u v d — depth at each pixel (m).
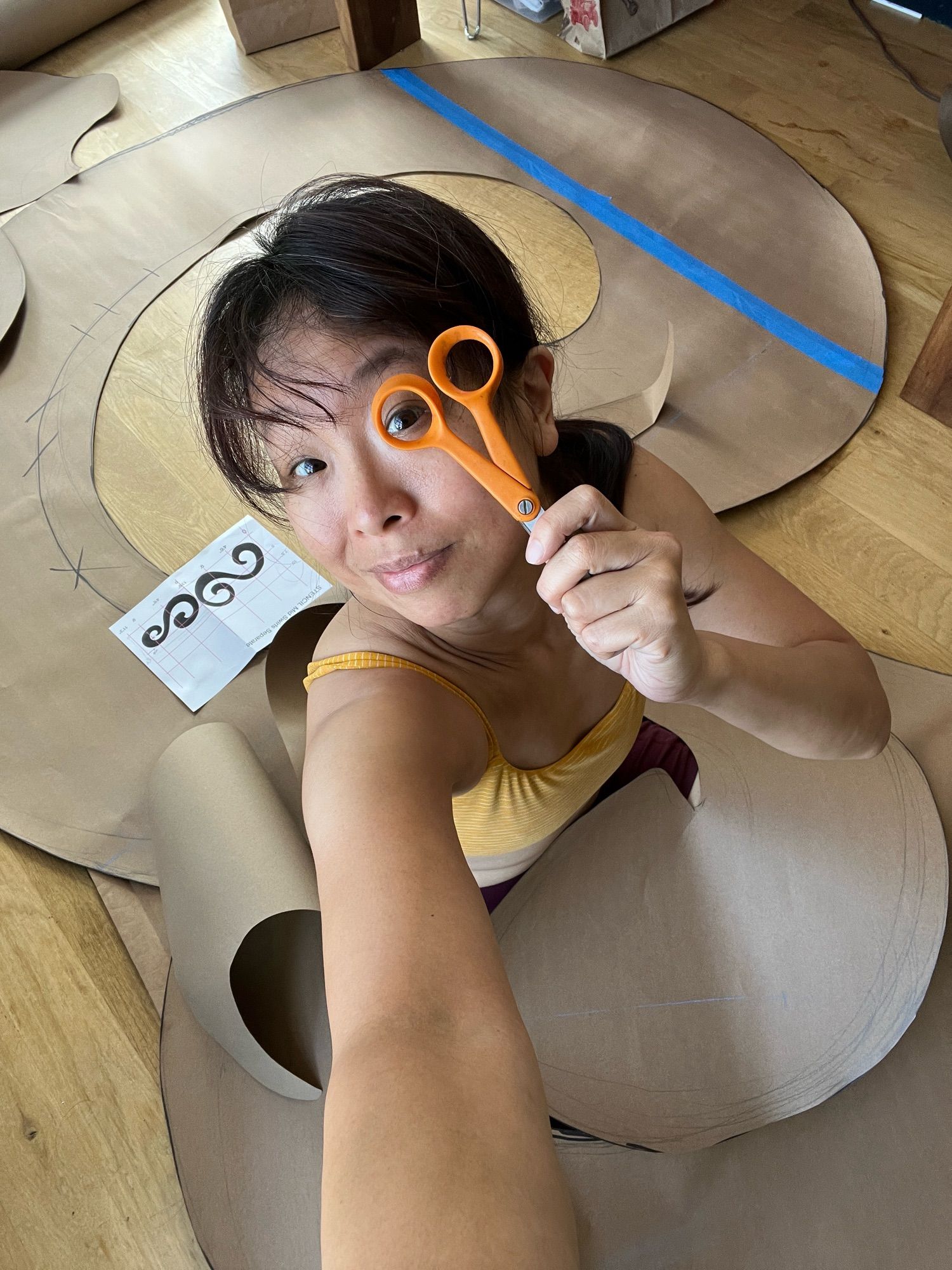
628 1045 1.32
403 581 0.65
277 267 0.60
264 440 0.64
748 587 0.98
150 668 1.82
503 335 0.69
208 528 2.00
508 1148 0.48
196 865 1.40
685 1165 1.27
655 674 0.61
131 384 2.23
